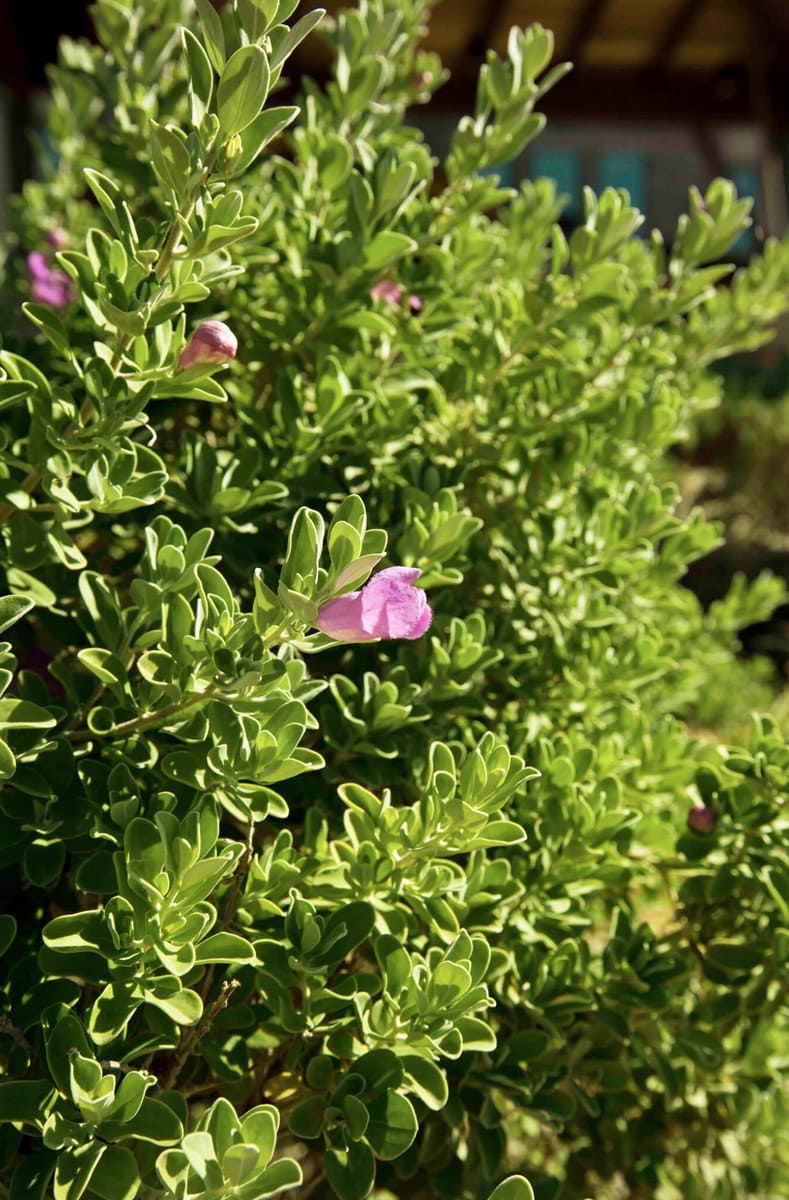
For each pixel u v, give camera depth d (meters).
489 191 0.60
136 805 0.46
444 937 0.49
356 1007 0.49
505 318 0.61
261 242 0.61
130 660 0.48
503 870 0.52
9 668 0.51
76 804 0.48
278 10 0.43
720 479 2.20
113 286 0.45
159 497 0.48
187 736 0.47
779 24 2.73
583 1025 0.57
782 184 2.98
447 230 0.60
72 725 0.50
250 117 0.43
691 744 0.62
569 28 2.79
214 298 0.59
